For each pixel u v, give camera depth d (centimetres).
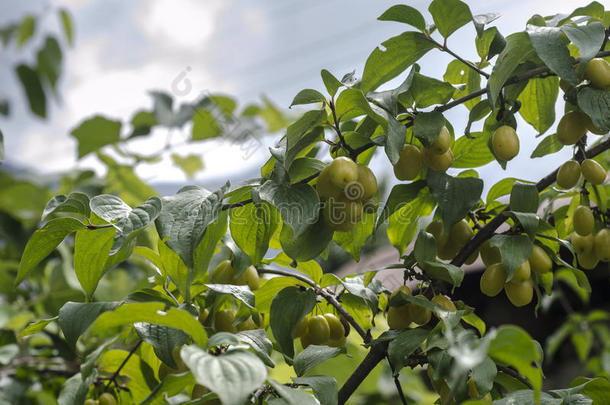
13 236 237
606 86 98
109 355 118
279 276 114
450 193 102
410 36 104
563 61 91
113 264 98
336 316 125
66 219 91
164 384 79
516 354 70
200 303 115
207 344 80
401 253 122
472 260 118
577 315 212
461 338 82
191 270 91
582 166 108
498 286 102
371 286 119
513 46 95
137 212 92
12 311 191
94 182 244
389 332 104
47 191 241
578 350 218
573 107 107
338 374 200
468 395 95
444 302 99
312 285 116
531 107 117
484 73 105
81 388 106
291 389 82
